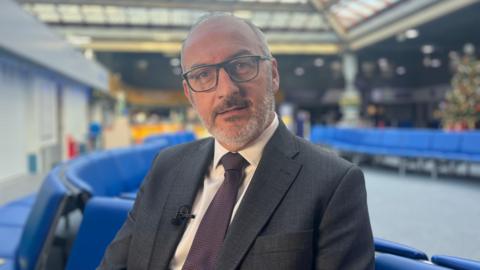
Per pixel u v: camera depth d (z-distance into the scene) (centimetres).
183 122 2222
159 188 128
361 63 2902
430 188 596
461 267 99
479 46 2058
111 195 354
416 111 3072
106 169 365
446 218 412
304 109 3453
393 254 115
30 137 799
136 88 2877
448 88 2541
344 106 2169
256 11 1783
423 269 98
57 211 189
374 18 1786
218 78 106
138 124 1888
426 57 2689
